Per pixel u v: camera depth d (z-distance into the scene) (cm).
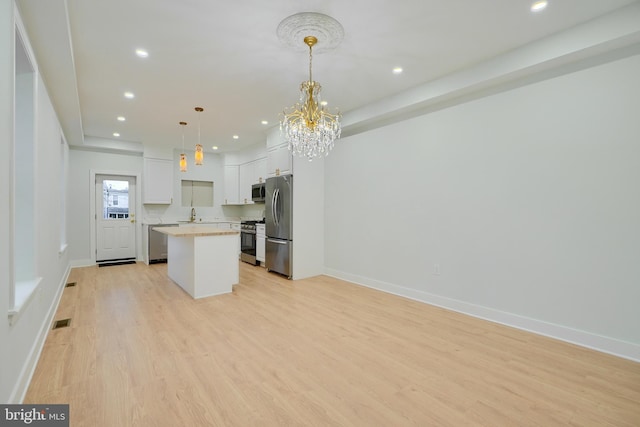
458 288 348
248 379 208
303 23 244
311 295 412
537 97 287
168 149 691
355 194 479
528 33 263
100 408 176
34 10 197
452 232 354
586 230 260
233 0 219
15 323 175
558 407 180
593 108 256
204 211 770
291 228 502
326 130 315
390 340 272
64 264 476
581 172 262
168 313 338
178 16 236
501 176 312
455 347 258
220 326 302
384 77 349
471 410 177
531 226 291
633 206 238
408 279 402
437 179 369
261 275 534
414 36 267
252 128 551
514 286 303
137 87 368
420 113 395
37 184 246
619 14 231
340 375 214
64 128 469
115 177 650
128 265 615
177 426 162
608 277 249
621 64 243
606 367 225
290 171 508
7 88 165
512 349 254
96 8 224
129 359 234
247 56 298
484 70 310
